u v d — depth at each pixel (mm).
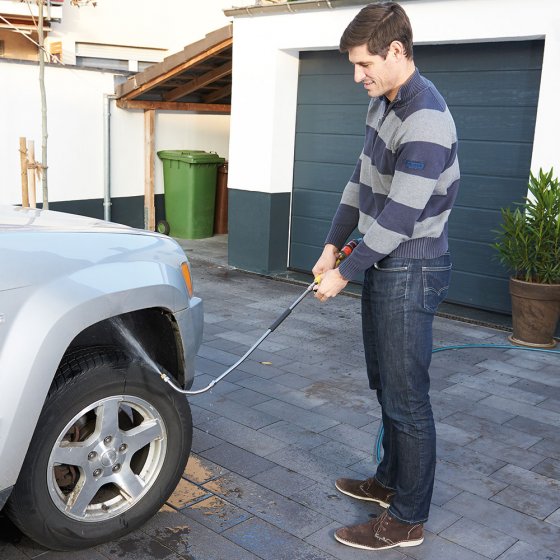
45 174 8453
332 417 4387
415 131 2643
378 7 2645
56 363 2518
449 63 6809
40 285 2521
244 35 8031
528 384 5117
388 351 2896
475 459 3920
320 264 3242
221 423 4227
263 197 8156
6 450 2445
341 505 3395
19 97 8953
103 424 2787
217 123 11133
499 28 6121
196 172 9969
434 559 3004
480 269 6895
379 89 2711
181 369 3180
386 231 2680
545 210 5699
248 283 7930
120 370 2799
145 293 2834
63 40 11812
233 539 3084
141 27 12625
